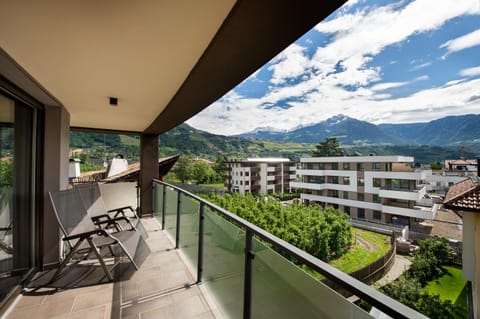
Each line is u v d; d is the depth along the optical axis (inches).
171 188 148.1
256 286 53.4
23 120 89.5
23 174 89.6
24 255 89.8
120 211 135.9
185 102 104.5
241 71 68.8
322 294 34.3
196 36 54.9
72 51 62.0
